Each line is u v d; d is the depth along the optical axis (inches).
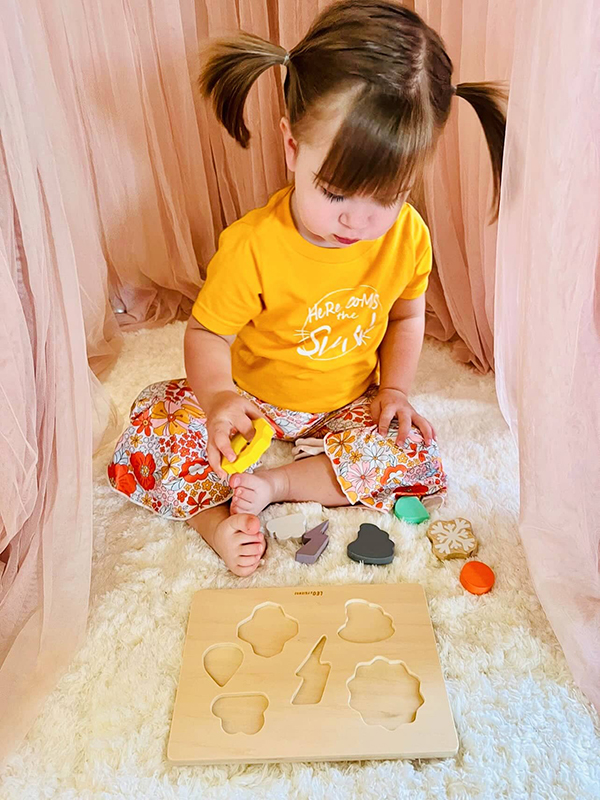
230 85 31.8
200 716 27.6
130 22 44.3
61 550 29.7
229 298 34.8
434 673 28.9
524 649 29.8
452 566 33.9
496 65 37.4
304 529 35.7
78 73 44.6
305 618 31.3
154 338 52.1
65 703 28.5
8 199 24.5
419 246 36.5
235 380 39.7
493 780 25.6
